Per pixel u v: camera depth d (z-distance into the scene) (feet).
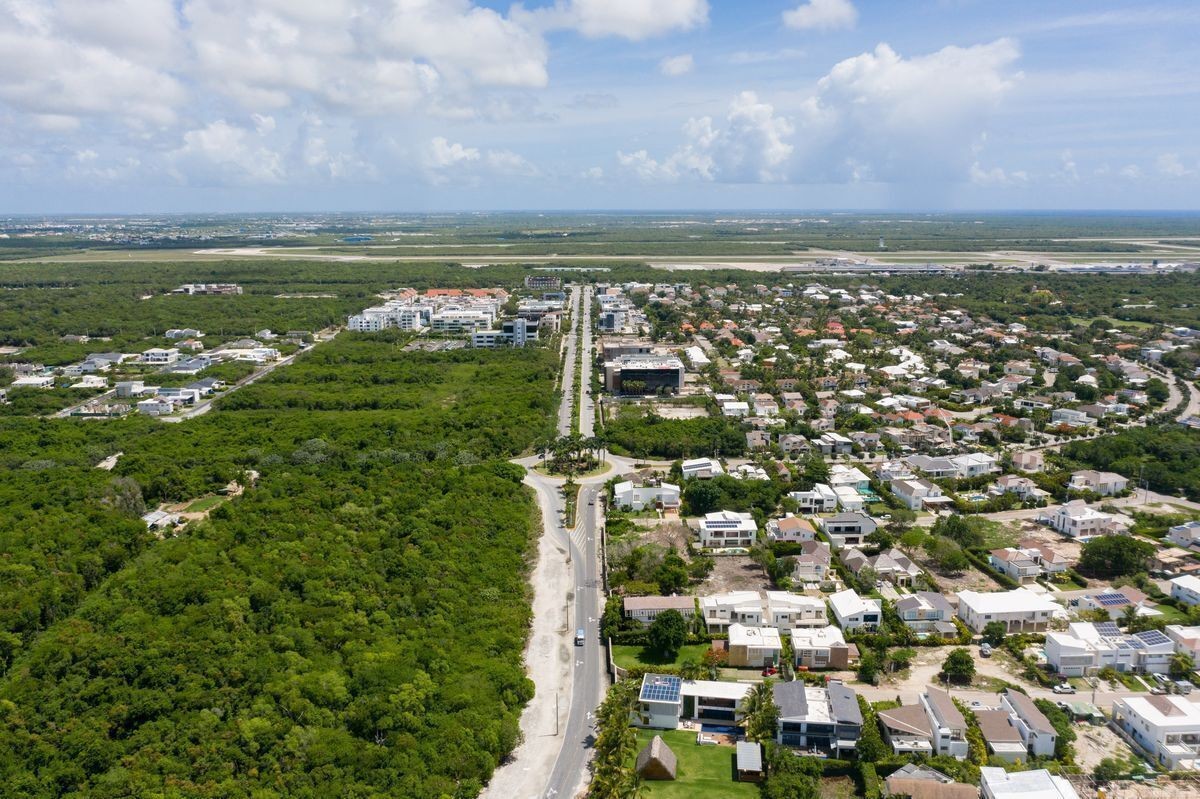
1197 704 436.35
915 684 479.82
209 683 435.94
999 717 426.51
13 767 373.81
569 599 589.32
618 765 383.86
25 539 602.03
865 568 596.70
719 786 398.83
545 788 398.42
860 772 400.47
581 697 473.67
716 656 505.66
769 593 568.00
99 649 451.94
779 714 429.79
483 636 510.99
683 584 593.83
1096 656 491.31
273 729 406.21
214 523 642.63
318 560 576.20
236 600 511.40
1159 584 598.75
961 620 554.87
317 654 474.08
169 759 382.83
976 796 368.27
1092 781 390.42
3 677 451.53
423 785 380.37
